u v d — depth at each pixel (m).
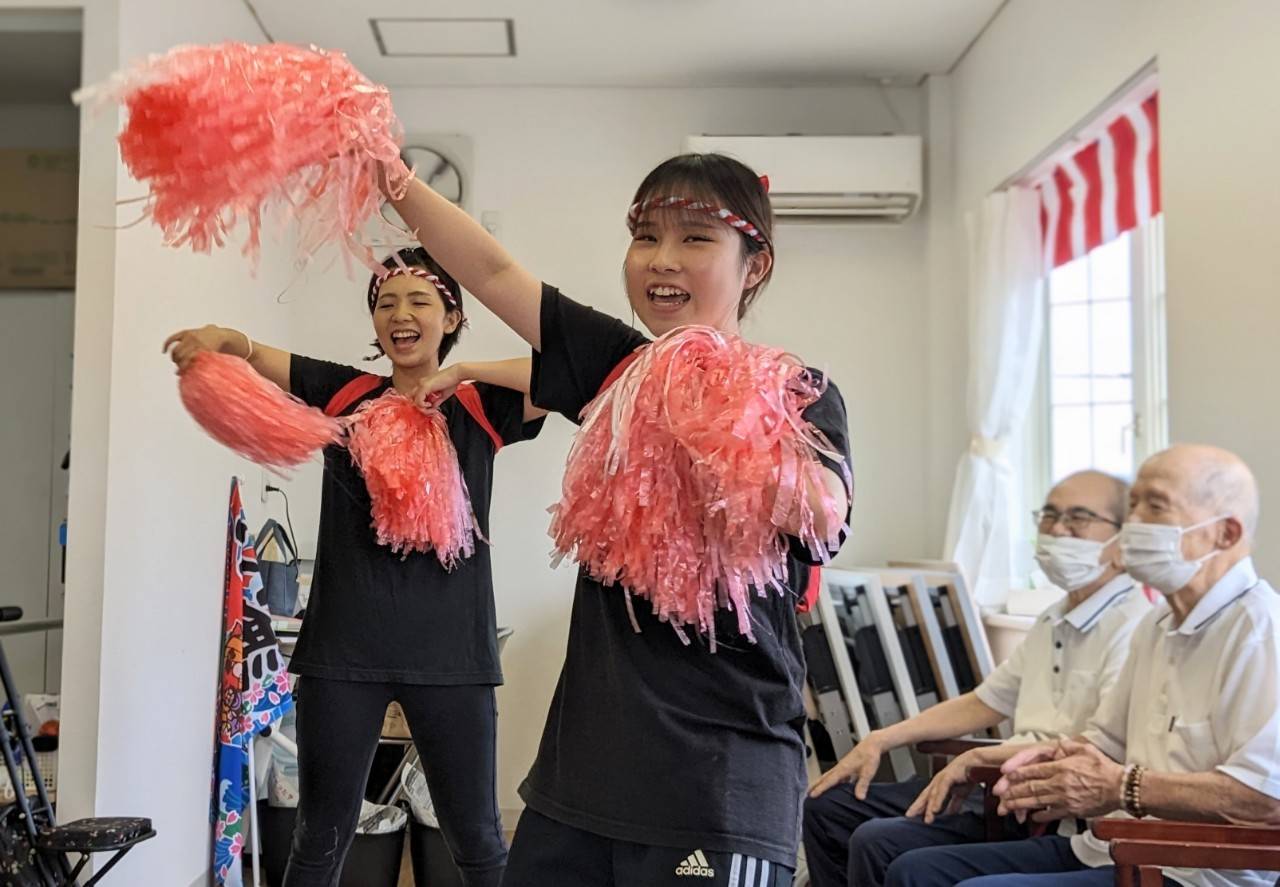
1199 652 1.92
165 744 2.84
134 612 2.64
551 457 4.16
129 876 2.60
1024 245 3.64
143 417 2.70
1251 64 2.23
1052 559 2.42
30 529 3.53
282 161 0.89
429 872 3.16
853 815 2.51
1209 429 2.39
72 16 2.72
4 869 2.08
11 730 2.72
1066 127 3.16
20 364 3.55
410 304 1.98
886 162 4.09
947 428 4.17
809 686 3.27
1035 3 3.38
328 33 3.80
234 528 3.19
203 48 0.91
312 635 1.96
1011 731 3.10
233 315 3.38
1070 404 3.63
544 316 1.11
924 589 3.45
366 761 1.96
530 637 4.11
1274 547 2.16
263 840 3.25
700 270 1.12
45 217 3.52
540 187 4.25
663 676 1.10
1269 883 1.79
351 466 1.94
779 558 0.99
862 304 4.29
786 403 0.93
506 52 3.96
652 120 4.28
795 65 4.11
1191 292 2.46
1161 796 1.80
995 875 1.94
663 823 1.05
